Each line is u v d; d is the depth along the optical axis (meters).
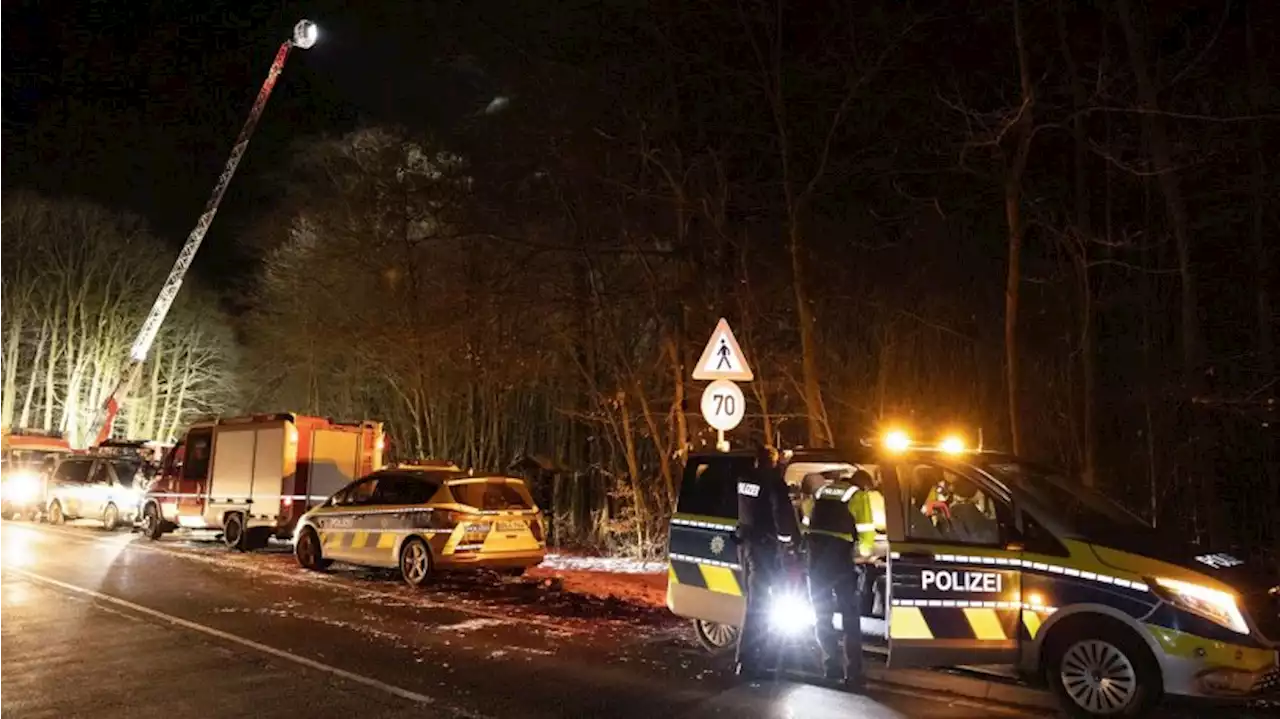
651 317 18.31
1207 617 6.36
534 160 17.69
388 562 13.53
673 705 7.13
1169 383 13.55
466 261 20.47
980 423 14.86
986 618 7.07
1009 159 13.54
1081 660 6.73
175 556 16.72
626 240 17.11
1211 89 12.98
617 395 18.16
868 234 16.27
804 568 7.95
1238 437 13.88
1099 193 14.66
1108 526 7.24
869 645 8.00
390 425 28.20
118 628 9.96
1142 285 14.23
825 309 16.45
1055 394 14.55
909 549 7.30
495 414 23.47
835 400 16.09
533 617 10.80
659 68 16.17
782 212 16.45
